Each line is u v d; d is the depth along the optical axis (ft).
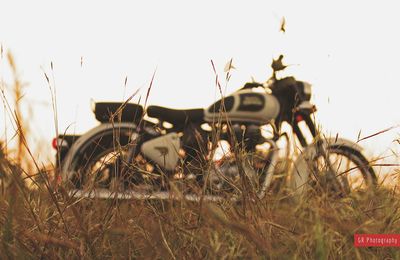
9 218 5.62
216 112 13.17
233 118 13.16
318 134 8.86
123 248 6.29
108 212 6.31
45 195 6.66
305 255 5.81
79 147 12.12
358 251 6.19
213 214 5.27
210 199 6.56
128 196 7.12
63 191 5.95
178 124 13.51
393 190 8.27
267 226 6.43
